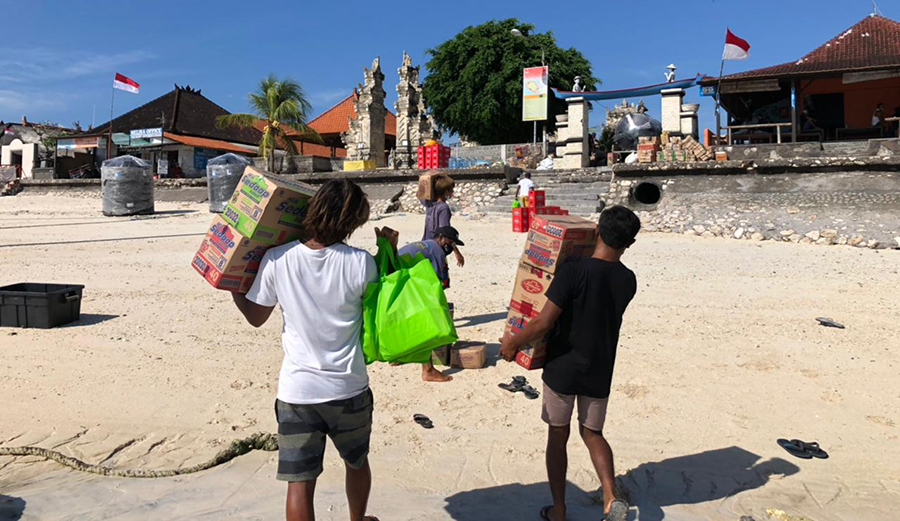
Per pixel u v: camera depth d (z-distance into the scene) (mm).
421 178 6965
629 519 3658
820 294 9383
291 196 2871
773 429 4910
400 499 3898
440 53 42750
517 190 19875
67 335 7566
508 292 9984
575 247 3648
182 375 6188
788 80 21188
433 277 3057
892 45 22406
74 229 18547
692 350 6820
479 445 4699
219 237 2926
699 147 19203
